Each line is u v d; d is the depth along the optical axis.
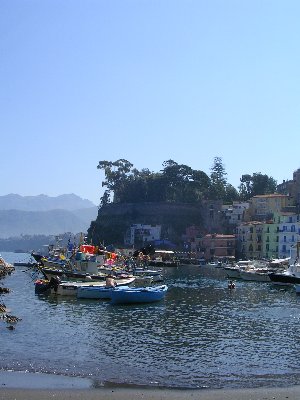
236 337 35.88
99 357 28.97
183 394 22.62
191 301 57.38
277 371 26.92
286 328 39.81
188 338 35.16
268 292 70.88
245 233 183.25
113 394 22.33
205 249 190.25
